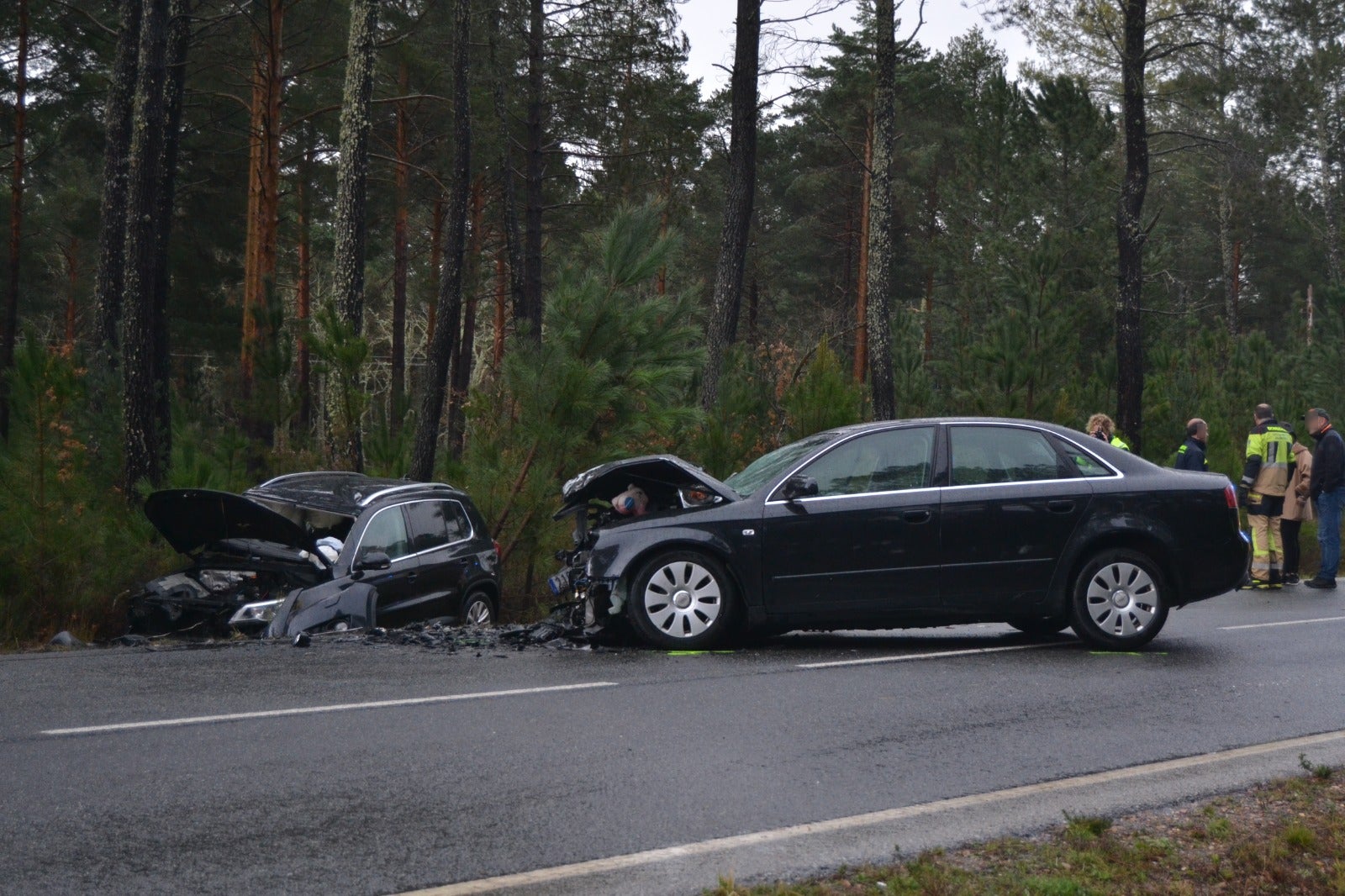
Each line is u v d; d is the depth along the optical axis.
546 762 6.11
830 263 57.59
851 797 5.60
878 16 21.84
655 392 13.73
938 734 6.81
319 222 36.62
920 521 9.48
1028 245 28.41
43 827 5.00
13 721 6.79
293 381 15.47
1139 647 9.73
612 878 4.54
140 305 13.75
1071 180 28.66
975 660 9.22
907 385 24.72
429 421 22.12
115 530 11.74
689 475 9.79
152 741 6.37
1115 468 9.78
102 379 13.52
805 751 6.38
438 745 6.40
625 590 9.56
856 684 8.16
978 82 48.72
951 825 5.22
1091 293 28.16
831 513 9.48
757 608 9.45
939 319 41.31
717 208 48.16
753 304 52.66
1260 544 16.28
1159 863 4.78
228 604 10.41
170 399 14.16
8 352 32.94
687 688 7.96
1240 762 6.31
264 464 14.94
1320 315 26.05
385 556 10.47
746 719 7.09
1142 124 24.50
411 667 8.63
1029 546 9.55
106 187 19.11
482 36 25.98
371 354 14.52
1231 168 25.69
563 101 28.64
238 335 32.84
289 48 27.67
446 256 22.52
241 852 4.75
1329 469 15.79
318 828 5.05
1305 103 24.58
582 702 7.48
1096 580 9.66
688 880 4.53
